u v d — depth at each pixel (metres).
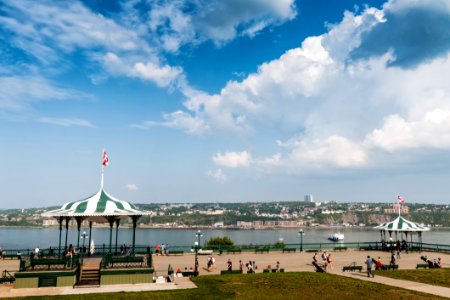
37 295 24.00
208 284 27.58
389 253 49.91
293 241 186.00
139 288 26.22
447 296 24.59
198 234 47.72
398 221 54.03
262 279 29.25
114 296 23.69
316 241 185.50
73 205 31.80
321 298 23.86
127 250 36.47
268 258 43.72
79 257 30.36
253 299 23.41
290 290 25.73
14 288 25.91
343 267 34.94
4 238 189.25
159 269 35.03
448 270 35.09
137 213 31.22
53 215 29.91
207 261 39.47
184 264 38.12
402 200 56.56
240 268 34.78
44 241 166.00
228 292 25.06
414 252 50.72
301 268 36.78
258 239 199.25
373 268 37.25
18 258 41.22
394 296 24.50
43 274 26.47
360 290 26.03
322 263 39.81
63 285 26.69
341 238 179.25
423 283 28.91
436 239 166.50
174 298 23.47
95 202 31.64
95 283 27.48
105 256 29.47
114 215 30.27
